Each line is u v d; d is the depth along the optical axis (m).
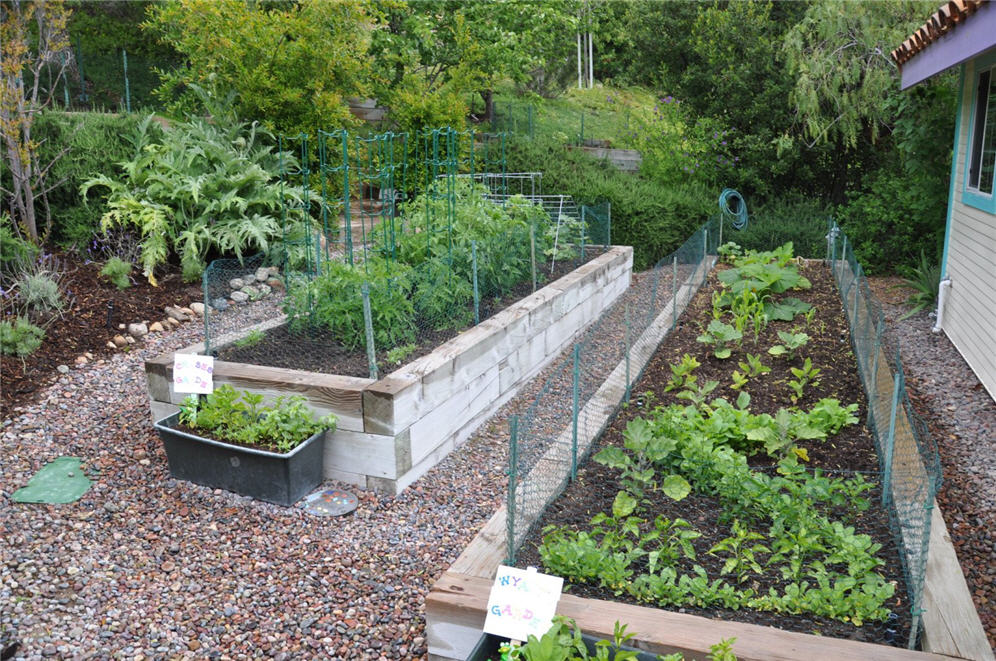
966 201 7.08
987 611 3.41
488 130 15.30
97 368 6.33
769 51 13.30
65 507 4.49
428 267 6.25
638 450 4.12
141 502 4.57
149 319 7.23
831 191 13.93
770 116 13.35
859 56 12.20
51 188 7.93
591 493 4.03
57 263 7.62
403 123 11.15
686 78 13.91
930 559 3.19
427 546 4.18
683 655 2.68
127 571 3.92
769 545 3.48
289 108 10.01
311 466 4.67
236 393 4.67
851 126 12.19
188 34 10.10
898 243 11.55
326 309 5.71
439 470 5.08
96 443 5.26
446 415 5.25
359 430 4.69
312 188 9.67
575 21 14.31
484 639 2.82
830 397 5.29
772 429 4.45
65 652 3.34
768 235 12.12
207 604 3.68
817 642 2.70
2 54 7.48
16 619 3.53
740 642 2.69
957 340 7.27
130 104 12.44
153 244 7.84
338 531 4.32
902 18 12.18
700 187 13.43
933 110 9.88
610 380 5.52
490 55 13.07
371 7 10.95
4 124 7.37
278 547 4.15
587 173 12.56
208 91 10.20
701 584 3.04
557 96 19.11
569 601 2.97
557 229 8.88
